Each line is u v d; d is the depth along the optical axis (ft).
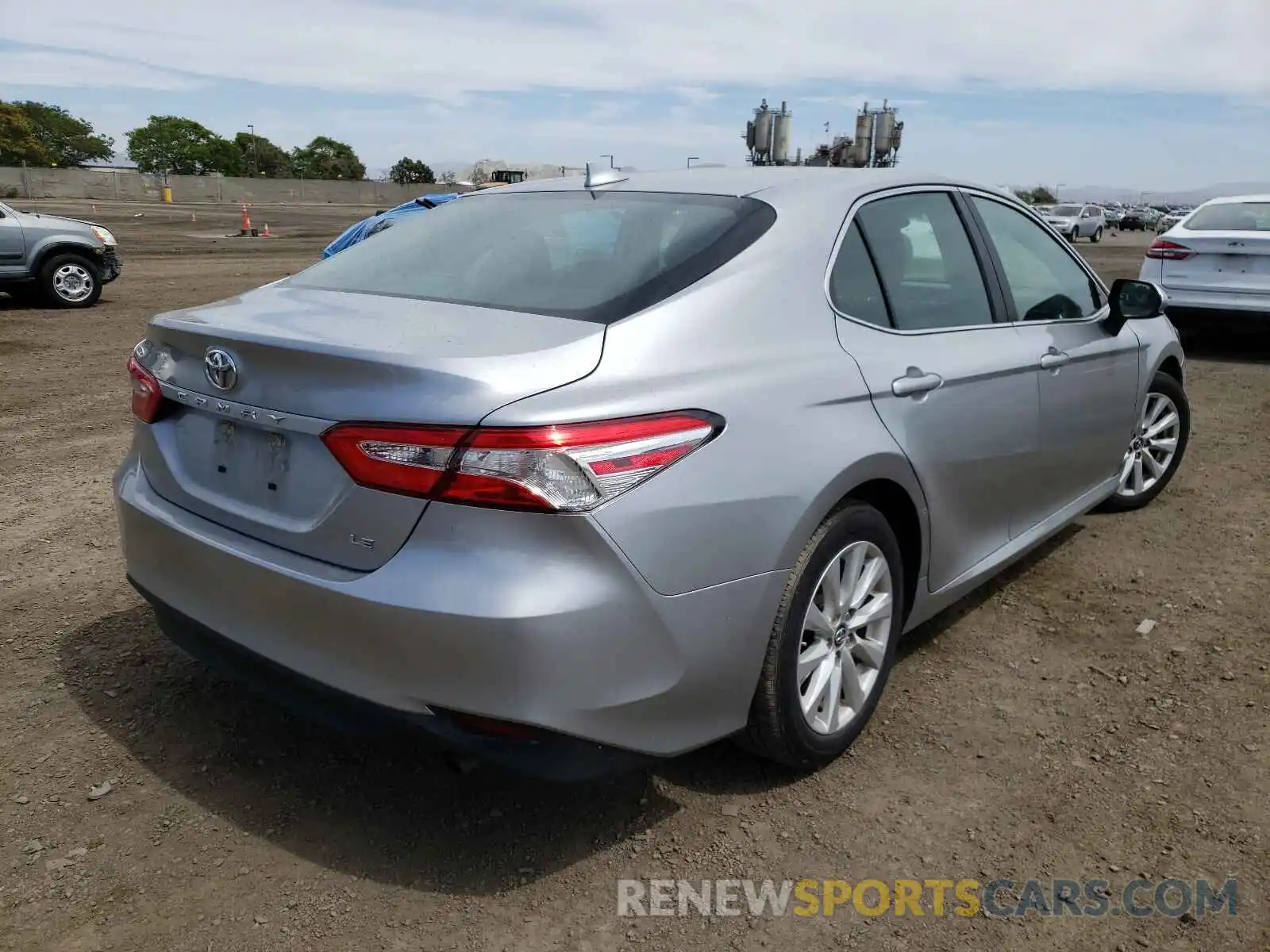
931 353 10.35
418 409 7.08
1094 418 13.65
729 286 8.69
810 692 9.12
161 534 8.83
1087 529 16.28
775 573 8.28
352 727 7.73
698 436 7.70
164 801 9.05
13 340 33.94
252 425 8.19
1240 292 30.53
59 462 19.43
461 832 8.70
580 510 7.04
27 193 191.42
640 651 7.47
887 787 9.39
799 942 7.52
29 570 14.15
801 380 8.69
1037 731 10.36
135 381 9.65
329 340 7.70
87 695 10.84
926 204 11.35
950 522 10.75
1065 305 13.38
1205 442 21.91
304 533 7.76
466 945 7.43
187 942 7.41
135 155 382.63
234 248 77.10
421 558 7.14
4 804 8.95
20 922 7.55
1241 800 9.17
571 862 8.34
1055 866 8.34
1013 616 13.12
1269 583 14.11
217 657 8.64
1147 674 11.55
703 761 9.79
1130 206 227.61
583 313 8.18
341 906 7.79
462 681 7.09
